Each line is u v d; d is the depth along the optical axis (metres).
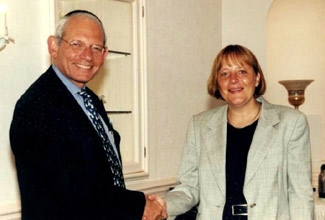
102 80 2.94
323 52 4.32
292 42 4.38
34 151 1.78
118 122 3.07
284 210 2.05
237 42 3.99
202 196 2.17
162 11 3.42
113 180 1.96
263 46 3.98
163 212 2.06
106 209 1.85
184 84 3.63
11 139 1.82
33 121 1.80
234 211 2.05
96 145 1.87
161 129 3.44
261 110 2.15
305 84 3.85
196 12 3.74
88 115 2.03
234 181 2.09
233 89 2.10
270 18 4.33
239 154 2.11
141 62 3.18
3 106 2.40
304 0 4.33
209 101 3.86
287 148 2.06
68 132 1.82
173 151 3.55
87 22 2.00
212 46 3.90
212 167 2.14
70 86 2.01
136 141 3.16
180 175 2.33
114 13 3.01
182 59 3.61
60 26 2.02
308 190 2.03
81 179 1.80
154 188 3.31
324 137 4.26
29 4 2.51
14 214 2.41
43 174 1.78
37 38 2.55
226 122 2.19
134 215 1.93
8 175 2.43
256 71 2.16
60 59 2.00
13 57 2.44
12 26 2.43
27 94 1.86
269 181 2.03
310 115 4.05
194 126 2.31
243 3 3.98
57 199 1.77
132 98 3.15
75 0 2.74
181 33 3.60
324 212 3.16
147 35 3.29
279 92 4.37
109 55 2.99
